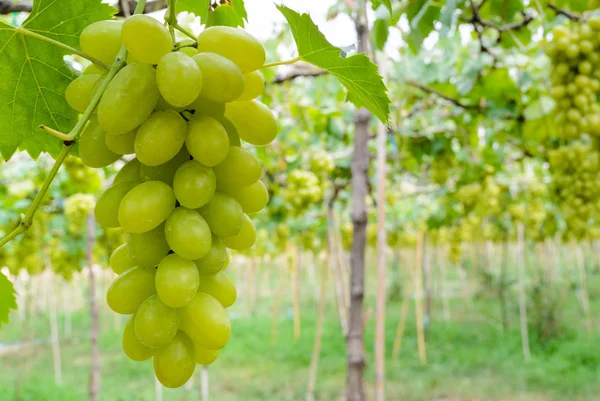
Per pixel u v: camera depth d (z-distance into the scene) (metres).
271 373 8.71
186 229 0.80
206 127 0.81
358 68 1.00
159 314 0.80
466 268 17.14
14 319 14.07
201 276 0.89
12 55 1.09
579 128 2.50
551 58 2.55
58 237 5.98
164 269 0.81
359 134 2.58
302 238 7.49
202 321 0.82
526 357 8.84
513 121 4.18
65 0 1.07
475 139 4.62
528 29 2.77
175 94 0.74
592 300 14.70
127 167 0.91
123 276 0.85
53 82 1.14
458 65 4.14
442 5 2.28
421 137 4.48
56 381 8.19
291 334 11.64
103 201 0.87
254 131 0.95
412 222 9.80
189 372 0.84
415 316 13.53
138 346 0.85
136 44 0.76
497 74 3.72
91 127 0.88
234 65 0.80
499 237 11.48
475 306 14.61
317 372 8.70
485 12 2.84
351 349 2.55
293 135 4.95
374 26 2.30
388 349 10.01
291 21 0.95
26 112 1.16
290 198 4.38
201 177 0.82
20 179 4.57
